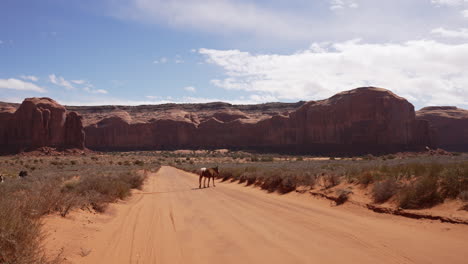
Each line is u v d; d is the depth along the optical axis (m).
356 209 11.01
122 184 17.30
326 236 7.52
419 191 9.80
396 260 5.64
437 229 7.63
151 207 13.48
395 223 8.67
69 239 6.73
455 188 9.20
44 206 8.24
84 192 12.34
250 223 9.38
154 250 6.70
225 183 27.70
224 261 5.87
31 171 46.41
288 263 5.62
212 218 10.51
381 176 13.77
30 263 4.48
